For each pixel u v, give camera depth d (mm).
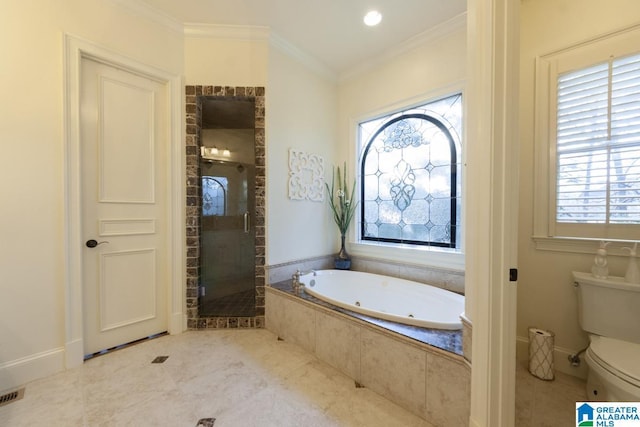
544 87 1846
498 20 1076
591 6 1679
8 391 1553
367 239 3057
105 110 2000
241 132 3465
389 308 2492
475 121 1164
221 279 3137
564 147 1799
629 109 1583
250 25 2355
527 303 1943
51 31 1719
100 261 1981
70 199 1794
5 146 1579
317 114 2951
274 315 2361
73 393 1546
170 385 1631
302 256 2809
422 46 2467
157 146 2277
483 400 1110
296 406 1465
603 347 1379
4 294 1583
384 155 2893
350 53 2734
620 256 1608
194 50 2385
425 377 1377
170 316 2328
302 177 2791
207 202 3186
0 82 1560
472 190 1189
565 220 1799
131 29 2072
